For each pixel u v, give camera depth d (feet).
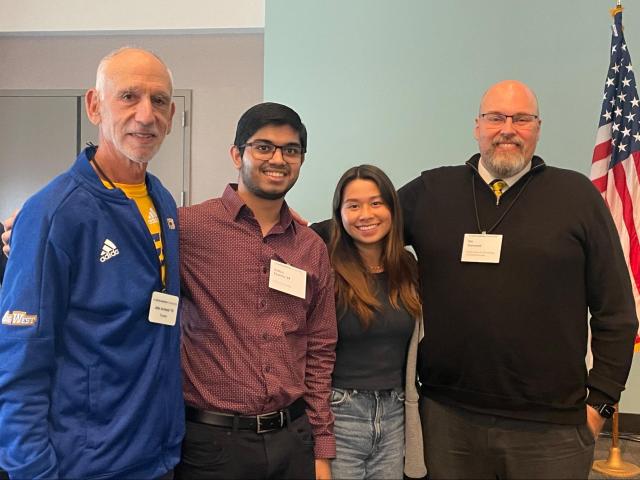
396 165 12.74
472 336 6.14
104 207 4.70
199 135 15.03
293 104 12.95
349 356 6.23
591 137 12.10
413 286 6.53
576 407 6.04
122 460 4.68
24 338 4.29
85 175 4.69
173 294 5.16
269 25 13.00
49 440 4.44
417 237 6.77
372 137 12.76
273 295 5.61
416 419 6.34
